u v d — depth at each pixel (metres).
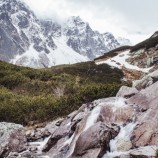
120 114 17.58
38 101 29.80
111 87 27.80
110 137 15.84
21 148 20.23
